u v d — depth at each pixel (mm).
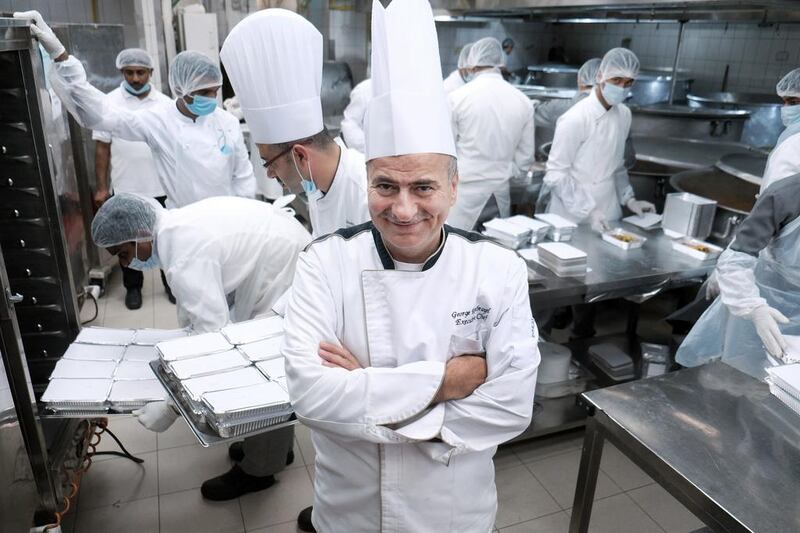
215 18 4031
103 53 3096
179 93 2297
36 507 1351
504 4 2844
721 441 1156
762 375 1623
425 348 926
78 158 2992
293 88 1356
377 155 834
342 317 949
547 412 2172
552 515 1836
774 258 1596
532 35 5434
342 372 879
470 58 3088
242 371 1235
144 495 1856
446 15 3611
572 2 2512
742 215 2264
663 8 2670
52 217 1560
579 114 2568
